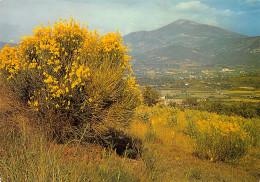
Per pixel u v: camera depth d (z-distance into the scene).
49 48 3.98
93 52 4.39
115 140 5.02
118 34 4.77
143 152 4.44
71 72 3.79
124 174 2.97
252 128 8.44
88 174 2.56
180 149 6.14
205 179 4.10
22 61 3.99
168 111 12.59
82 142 3.86
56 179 2.17
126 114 4.45
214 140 5.96
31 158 2.38
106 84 3.99
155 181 3.37
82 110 3.87
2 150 2.67
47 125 3.74
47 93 3.81
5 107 3.87
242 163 5.66
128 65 4.71
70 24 4.46
